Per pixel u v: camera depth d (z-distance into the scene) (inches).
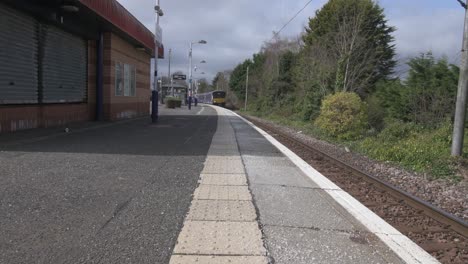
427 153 482.9
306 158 485.4
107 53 887.7
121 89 998.4
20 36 569.3
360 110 757.9
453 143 461.4
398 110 932.6
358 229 214.5
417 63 935.0
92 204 238.5
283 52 2122.3
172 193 271.4
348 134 741.9
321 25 1660.9
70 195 255.3
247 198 266.8
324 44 1384.1
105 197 254.4
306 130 967.0
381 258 177.6
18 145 453.7
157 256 169.5
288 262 169.8
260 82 2470.5
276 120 1444.4
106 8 729.6
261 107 2090.3
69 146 465.7
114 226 203.3
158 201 250.7
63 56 719.7
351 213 243.0
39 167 333.7
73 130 644.7
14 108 559.2
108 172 328.2
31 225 199.9
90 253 170.2
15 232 190.1
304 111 1227.2
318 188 308.5
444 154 470.3
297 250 182.9
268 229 209.0
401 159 498.0
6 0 508.7
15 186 269.7
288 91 1945.1
